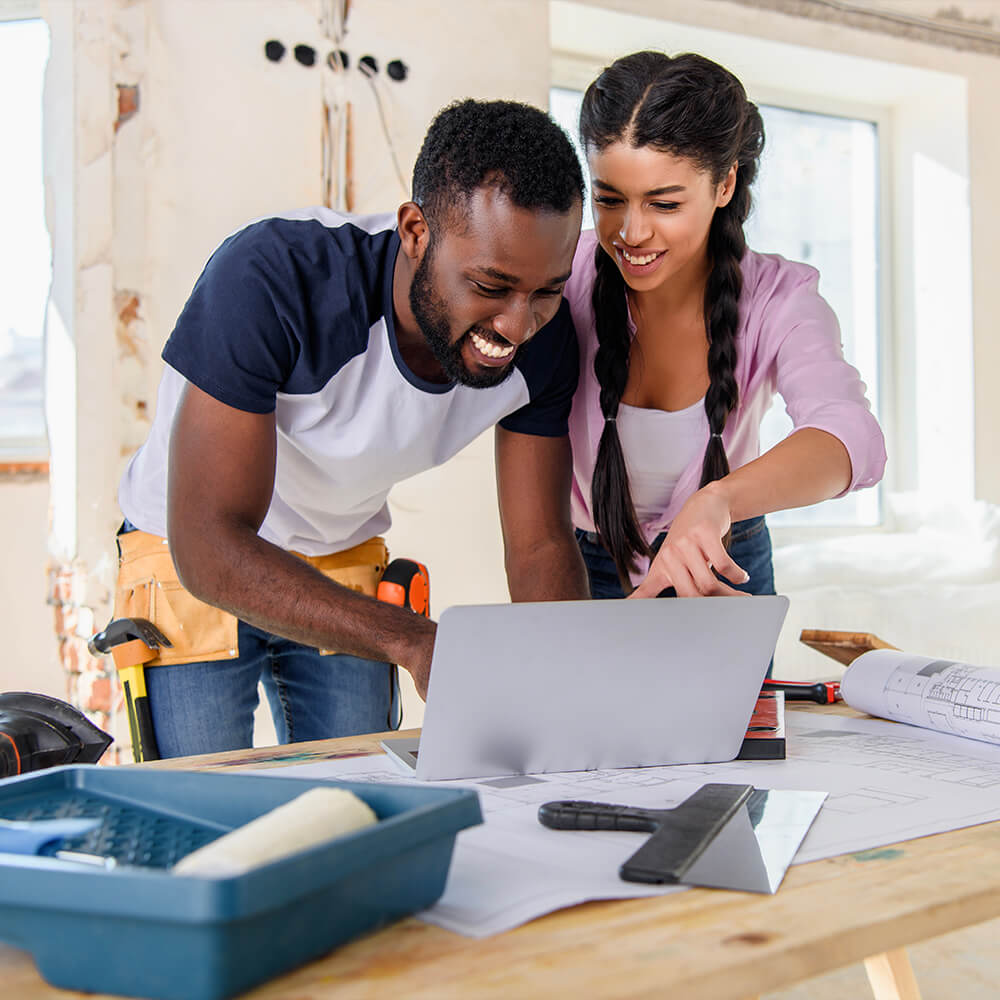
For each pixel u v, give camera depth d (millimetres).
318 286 1154
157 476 1407
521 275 1014
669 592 1592
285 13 2426
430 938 497
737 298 1436
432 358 1244
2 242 2838
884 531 3398
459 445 1340
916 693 1035
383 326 1198
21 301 2846
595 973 457
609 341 1474
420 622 1023
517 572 1378
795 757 915
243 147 2402
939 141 3348
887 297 3500
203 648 1449
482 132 1012
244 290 1104
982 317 3293
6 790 603
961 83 3262
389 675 1593
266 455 1140
